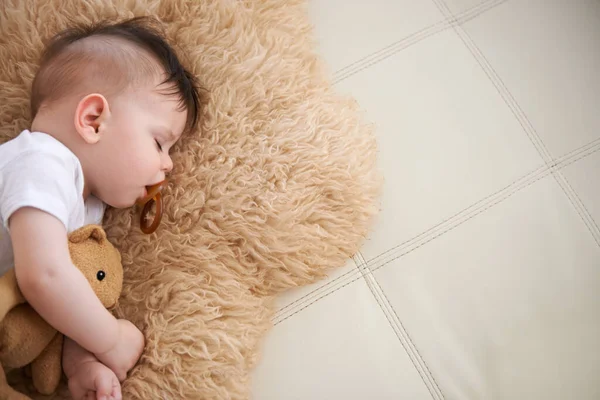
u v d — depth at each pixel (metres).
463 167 1.18
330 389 0.98
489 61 1.30
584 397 1.01
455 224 1.12
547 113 1.25
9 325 0.82
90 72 0.96
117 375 0.93
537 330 1.05
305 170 1.09
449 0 1.36
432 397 0.99
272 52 1.19
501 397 1.00
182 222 1.04
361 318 1.03
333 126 1.15
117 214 1.05
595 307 1.08
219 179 1.06
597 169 1.19
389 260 1.09
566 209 1.15
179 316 0.97
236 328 0.98
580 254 1.12
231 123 1.10
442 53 1.30
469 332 1.04
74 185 0.91
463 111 1.24
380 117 1.23
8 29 1.13
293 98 1.15
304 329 1.02
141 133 0.96
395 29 1.32
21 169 0.86
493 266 1.10
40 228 0.83
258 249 1.04
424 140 1.21
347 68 1.28
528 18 1.36
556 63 1.31
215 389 0.93
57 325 0.83
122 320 0.93
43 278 0.81
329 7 1.35
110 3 1.15
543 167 1.19
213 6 1.20
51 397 0.92
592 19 1.37
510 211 1.14
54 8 1.14
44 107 0.96
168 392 0.92
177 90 1.02
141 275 1.01
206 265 1.01
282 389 0.98
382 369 1.00
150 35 1.04
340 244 1.07
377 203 1.13
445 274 1.08
